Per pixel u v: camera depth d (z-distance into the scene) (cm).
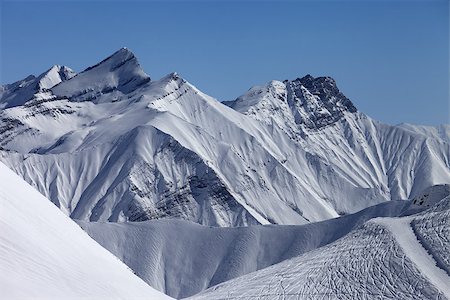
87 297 8188
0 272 7438
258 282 17275
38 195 10438
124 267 10988
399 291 15312
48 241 8969
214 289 18100
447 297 14825
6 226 8325
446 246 16538
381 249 16912
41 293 7500
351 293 15612
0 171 9925
